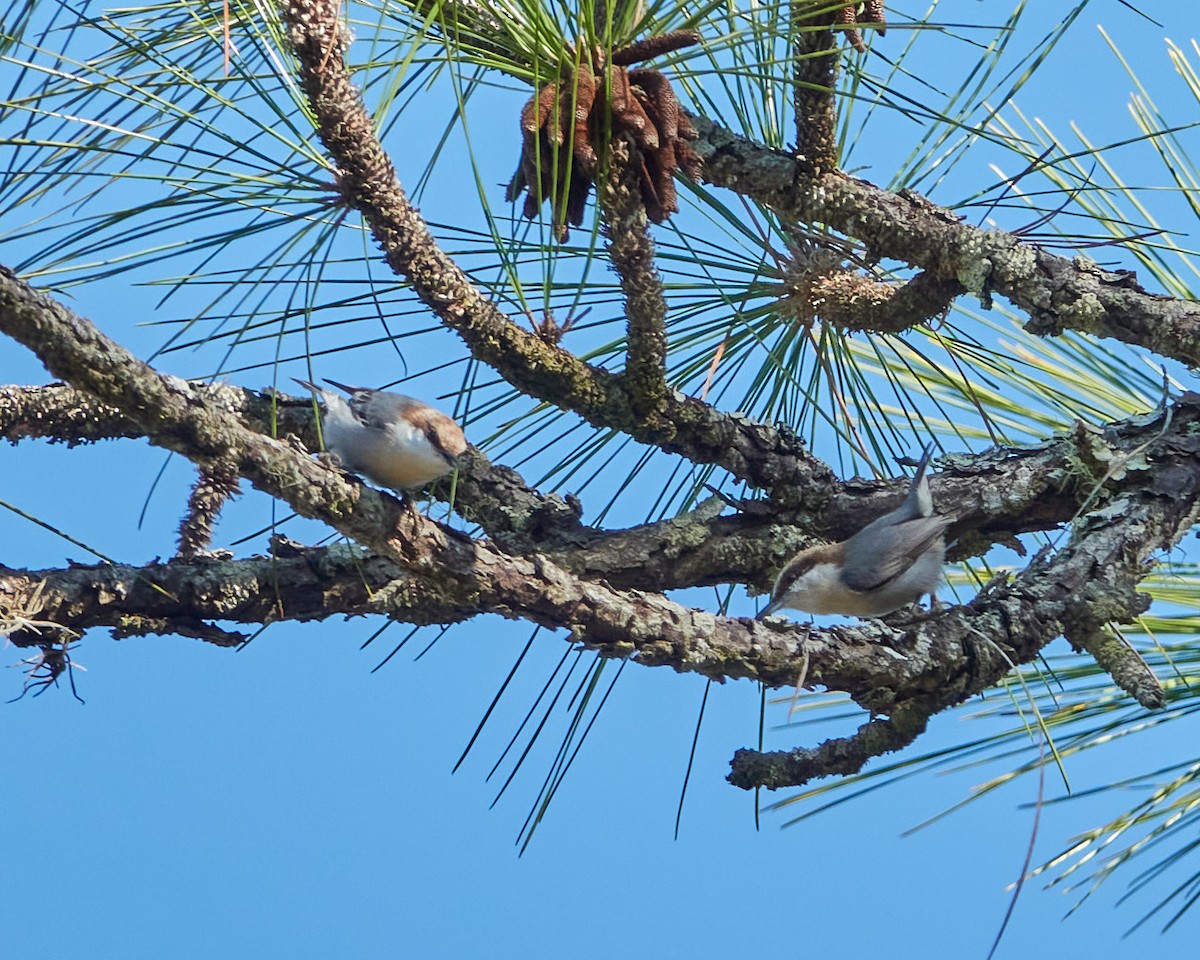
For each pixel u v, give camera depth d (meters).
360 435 7.07
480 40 6.08
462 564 5.95
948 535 7.83
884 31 6.94
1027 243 7.19
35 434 6.65
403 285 6.37
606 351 7.29
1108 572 6.78
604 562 7.36
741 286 7.57
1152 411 7.70
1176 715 6.73
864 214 7.14
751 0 6.28
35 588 6.08
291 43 5.40
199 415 5.31
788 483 7.60
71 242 5.58
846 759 6.55
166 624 6.38
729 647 6.24
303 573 6.55
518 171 6.24
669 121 6.21
